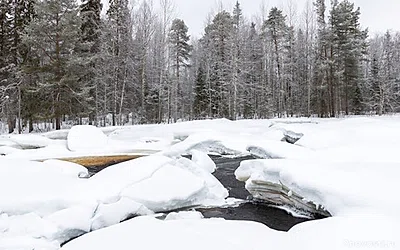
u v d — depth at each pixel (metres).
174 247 4.51
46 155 17.45
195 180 9.02
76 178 9.15
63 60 26.25
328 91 35.78
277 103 43.09
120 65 32.78
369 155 9.27
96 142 20.00
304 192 7.00
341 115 36.41
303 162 8.40
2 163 9.36
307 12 41.88
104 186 8.10
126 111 36.12
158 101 38.03
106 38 31.59
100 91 32.53
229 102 35.69
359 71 38.25
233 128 24.28
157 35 38.66
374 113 40.97
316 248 4.18
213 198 9.18
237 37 37.91
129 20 33.81
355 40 35.44
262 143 12.73
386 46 53.34
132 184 8.37
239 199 9.49
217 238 4.85
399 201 5.18
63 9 26.25
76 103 27.66
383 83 38.91
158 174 8.97
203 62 44.62
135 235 5.06
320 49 36.62
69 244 4.90
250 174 9.70
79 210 6.74
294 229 5.08
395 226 4.46
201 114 41.22
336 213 5.74
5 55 28.53
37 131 30.23
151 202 7.90
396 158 8.66
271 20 42.56
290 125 20.31
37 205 6.96
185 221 5.90
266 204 8.87
